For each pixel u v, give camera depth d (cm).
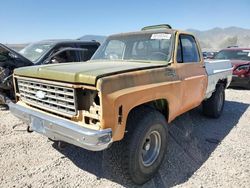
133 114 322
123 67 328
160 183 344
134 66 341
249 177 357
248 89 1114
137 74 315
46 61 714
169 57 402
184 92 415
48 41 823
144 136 321
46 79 315
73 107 292
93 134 266
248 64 1061
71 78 285
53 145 449
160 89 342
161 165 383
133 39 454
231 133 530
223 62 648
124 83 294
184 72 418
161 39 424
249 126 579
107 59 462
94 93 277
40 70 324
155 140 352
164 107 377
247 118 643
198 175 363
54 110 316
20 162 388
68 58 788
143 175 335
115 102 275
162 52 412
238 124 592
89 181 342
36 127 330
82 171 367
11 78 566
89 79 273
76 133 278
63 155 413
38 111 339
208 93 552
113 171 367
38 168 371
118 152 315
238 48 1245
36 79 330
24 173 357
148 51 428
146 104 350
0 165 377
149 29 480
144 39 442
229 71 671
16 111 367
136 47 443
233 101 853
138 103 306
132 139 310
